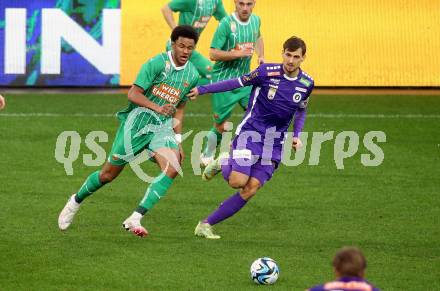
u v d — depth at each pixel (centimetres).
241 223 2689
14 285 2086
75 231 2564
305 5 5175
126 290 2067
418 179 3275
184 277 2167
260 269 2117
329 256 2364
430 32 5219
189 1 3712
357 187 3152
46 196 2959
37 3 5009
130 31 5072
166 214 2786
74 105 4581
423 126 4231
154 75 2458
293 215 2783
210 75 3791
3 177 3200
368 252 2411
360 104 4738
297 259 2333
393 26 5216
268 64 2458
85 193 2525
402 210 2855
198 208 2861
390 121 4328
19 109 4444
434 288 2125
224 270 2228
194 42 2447
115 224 2655
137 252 2366
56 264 2250
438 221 2730
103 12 5053
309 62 5191
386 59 5216
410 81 5216
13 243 2431
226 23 3412
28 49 5031
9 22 5000
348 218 2752
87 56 5075
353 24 5197
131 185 3141
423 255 2386
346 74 5191
